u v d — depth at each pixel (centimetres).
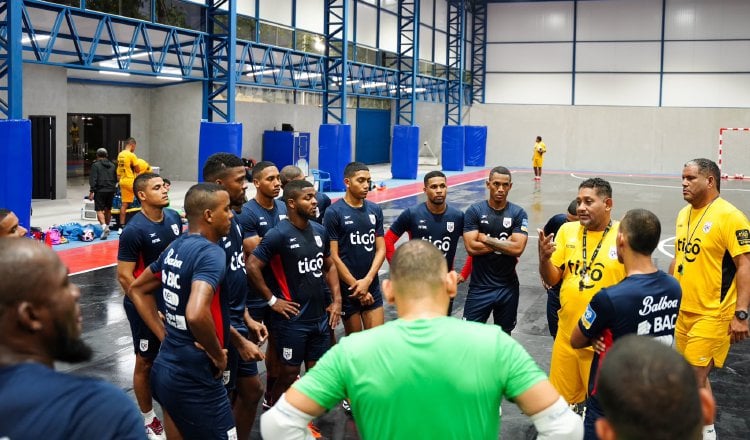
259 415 614
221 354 405
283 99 2823
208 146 1850
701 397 176
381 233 677
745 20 3553
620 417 170
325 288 661
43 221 1622
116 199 1625
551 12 3875
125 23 1684
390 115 4091
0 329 184
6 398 177
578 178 3375
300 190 557
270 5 2355
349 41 2930
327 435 573
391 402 247
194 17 1927
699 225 537
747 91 3594
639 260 397
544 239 504
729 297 534
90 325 872
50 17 1565
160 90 2602
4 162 1175
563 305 517
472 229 673
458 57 3828
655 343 179
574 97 3894
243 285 514
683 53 3672
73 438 179
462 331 253
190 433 421
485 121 4066
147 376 558
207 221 423
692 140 3712
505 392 254
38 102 1936
